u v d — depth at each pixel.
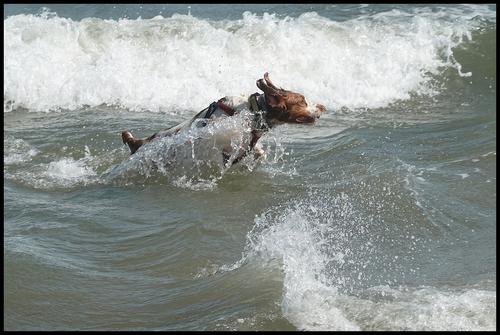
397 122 17.17
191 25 21.39
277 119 12.71
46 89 19.53
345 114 18.31
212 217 11.87
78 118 17.92
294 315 8.84
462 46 21.00
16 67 19.91
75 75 19.69
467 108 18.34
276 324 8.74
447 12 23.03
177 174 13.38
